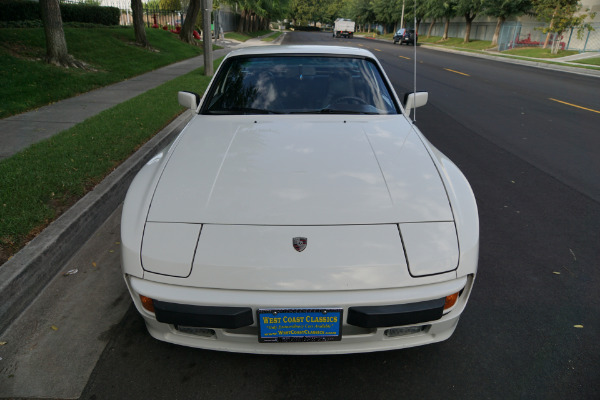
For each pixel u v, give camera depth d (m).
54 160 4.30
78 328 2.34
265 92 3.06
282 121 2.76
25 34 11.35
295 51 3.36
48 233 2.94
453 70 16.91
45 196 3.51
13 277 2.44
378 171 2.14
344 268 1.70
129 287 1.89
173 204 1.92
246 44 29.41
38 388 1.95
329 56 3.33
